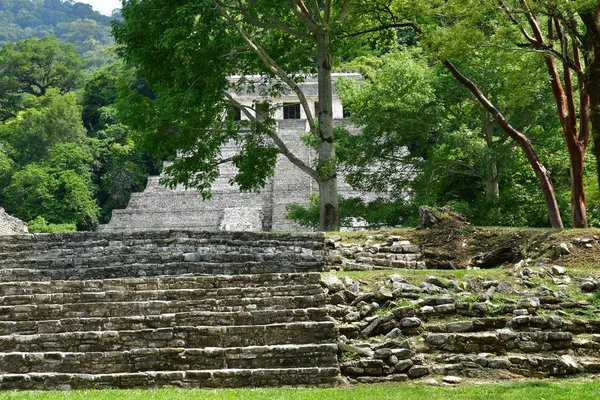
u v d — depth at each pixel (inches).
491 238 880.3
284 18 1209.4
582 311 650.8
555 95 1036.5
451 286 693.9
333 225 1147.3
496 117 1093.1
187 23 1030.4
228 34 1093.1
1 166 3024.1
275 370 569.3
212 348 592.1
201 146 1149.1
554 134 1342.3
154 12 1080.8
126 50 1122.7
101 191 3427.7
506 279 710.5
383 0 1170.0
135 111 1127.0
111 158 3447.3
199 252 839.1
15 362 581.9
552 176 1433.3
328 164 1136.8
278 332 610.9
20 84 4301.2
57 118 3341.5
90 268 798.5
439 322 643.5
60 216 2787.9
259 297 662.5
